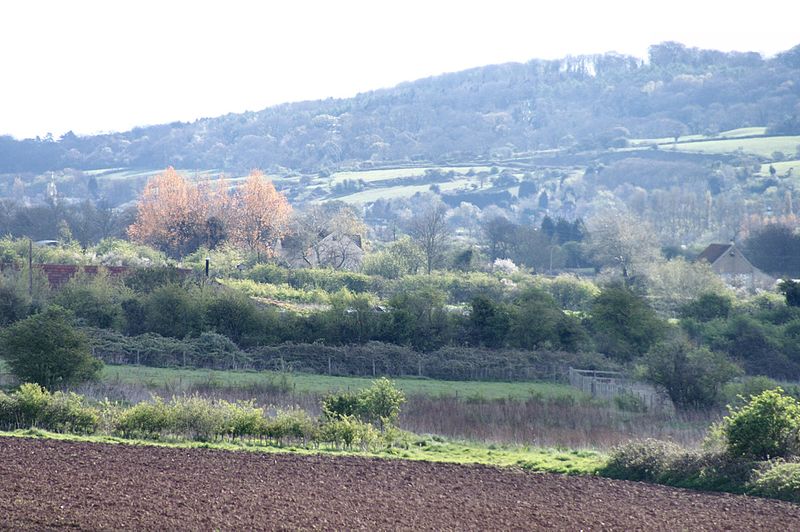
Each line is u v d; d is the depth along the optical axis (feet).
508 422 181.16
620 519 106.73
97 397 181.57
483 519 104.47
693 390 214.90
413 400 204.64
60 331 186.70
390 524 100.01
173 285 292.20
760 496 121.60
